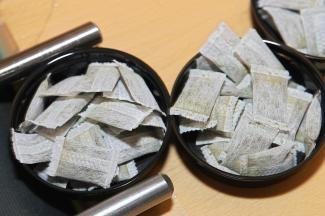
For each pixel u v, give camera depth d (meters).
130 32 0.32
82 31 0.30
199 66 0.29
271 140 0.27
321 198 0.27
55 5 0.33
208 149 0.27
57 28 0.32
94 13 0.33
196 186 0.27
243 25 0.32
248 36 0.29
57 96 0.28
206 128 0.27
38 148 0.26
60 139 0.26
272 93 0.28
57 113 0.27
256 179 0.25
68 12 0.33
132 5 0.33
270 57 0.29
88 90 0.27
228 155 0.27
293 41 0.30
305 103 0.28
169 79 0.30
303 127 0.27
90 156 0.26
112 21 0.33
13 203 0.26
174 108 0.27
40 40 0.32
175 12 0.33
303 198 0.27
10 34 0.31
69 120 0.27
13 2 0.33
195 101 0.27
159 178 0.25
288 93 0.28
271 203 0.27
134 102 0.27
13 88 0.30
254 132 0.27
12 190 0.27
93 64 0.29
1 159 0.28
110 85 0.27
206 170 0.27
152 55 0.31
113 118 0.27
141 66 0.29
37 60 0.29
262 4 0.31
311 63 0.28
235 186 0.27
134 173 0.26
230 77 0.29
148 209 0.26
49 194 0.27
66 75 0.29
